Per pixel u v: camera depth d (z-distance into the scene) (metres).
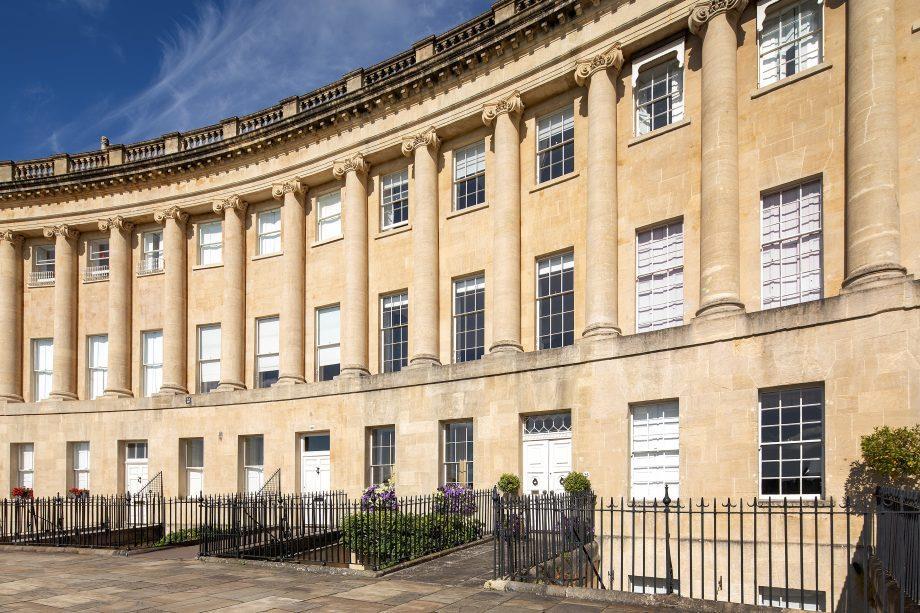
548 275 22.22
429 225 24.55
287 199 28.58
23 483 32.31
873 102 15.17
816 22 17.47
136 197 31.84
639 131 20.56
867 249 14.89
